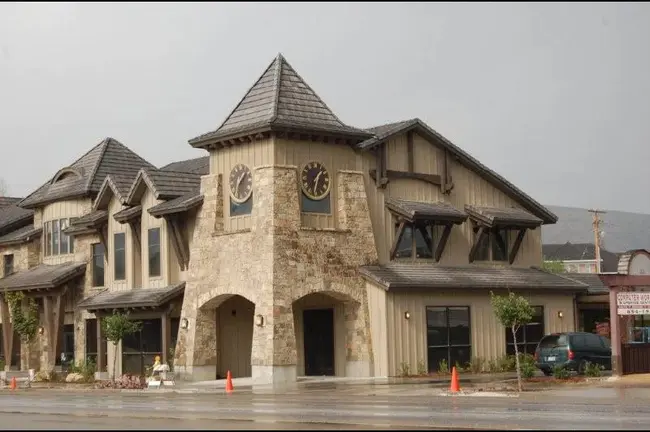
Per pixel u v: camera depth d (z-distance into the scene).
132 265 44.53
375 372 38.66
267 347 36.53
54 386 41.44
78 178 49.72
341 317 39.78
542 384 32.06
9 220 55.44
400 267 40.62
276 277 36.88
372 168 40.97
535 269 46.41
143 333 43.34
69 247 49.53
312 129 38.44
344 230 39.22
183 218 41.84
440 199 43.09
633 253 33.75
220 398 29.80
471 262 43.75
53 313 48.16
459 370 40.53
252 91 40.19
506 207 45.72
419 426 18.11
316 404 25.52
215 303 39.78
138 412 23.28
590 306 47.06
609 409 22.53
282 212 37.53
